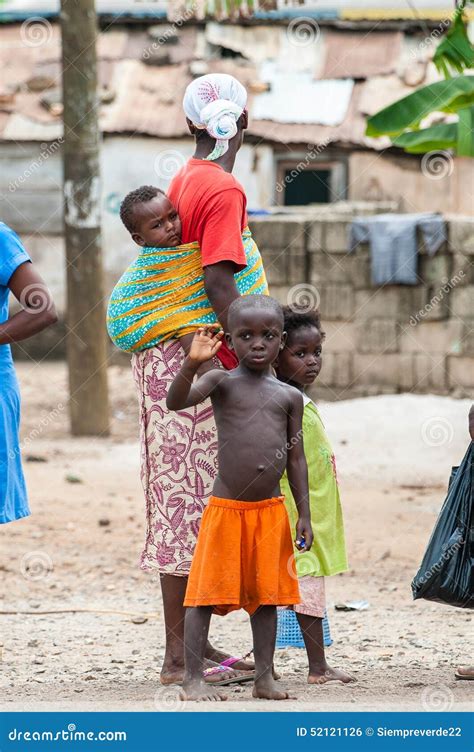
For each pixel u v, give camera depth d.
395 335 30.97
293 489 10.03
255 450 9.69
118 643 13.26
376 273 30.70
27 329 10.48
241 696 10.02
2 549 18.12
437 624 13.97
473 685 10.66
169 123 37.62
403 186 36.84
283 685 10.64
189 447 10.70
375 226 30.66
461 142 17.72
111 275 38.34
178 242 10.73
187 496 10.73
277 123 36.94
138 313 10.78
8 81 39.56
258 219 31.30
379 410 28.12
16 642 13.27
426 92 18.11
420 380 30.91
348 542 18.33
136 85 38.56
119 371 36.16
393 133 18.17
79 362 27.50
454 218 30.88
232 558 9.68
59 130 38.69
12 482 10.59
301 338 10.86
